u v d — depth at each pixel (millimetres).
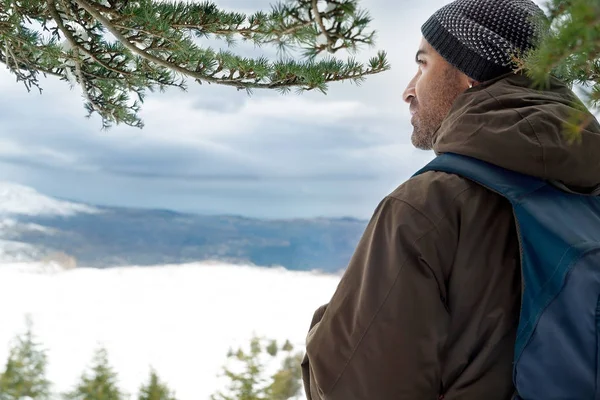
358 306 1088
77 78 2605
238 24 2227
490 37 1200
